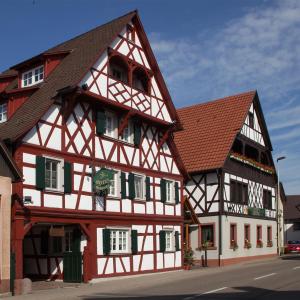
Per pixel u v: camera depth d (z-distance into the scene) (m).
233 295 16.02
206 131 37.06
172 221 28.81
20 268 19.11
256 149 40.12
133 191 25.53
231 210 34.84
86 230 22.30
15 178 18.67
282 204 48.91
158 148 28.22
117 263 23.98
